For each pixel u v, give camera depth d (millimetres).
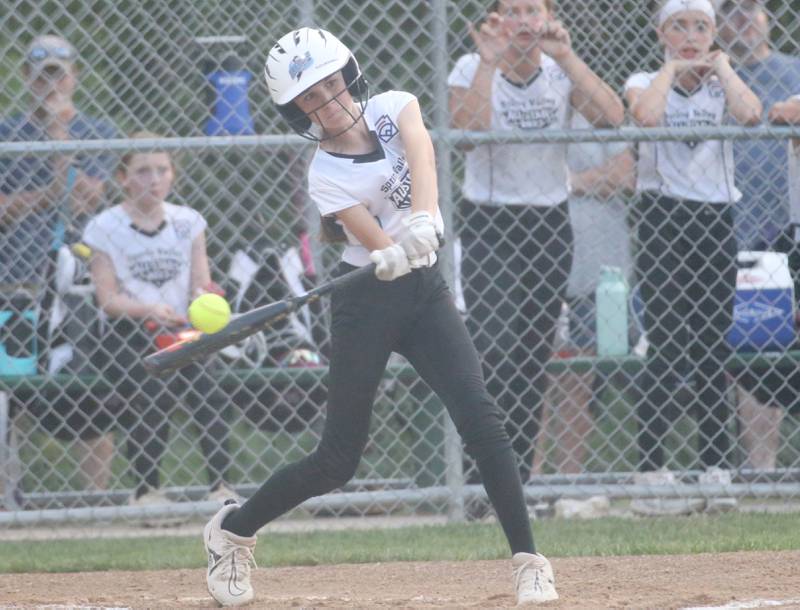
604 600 12984
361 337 12305
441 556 17031
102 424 20859
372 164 12180
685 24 20125
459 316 12578
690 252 20078
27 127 20641
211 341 12094
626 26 20703
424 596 14141
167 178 20672
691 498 20359
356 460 12742
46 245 20703
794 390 20828
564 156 20016
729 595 13258
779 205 20797
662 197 20156
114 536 20094
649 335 20359
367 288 12250
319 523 20812
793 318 20516
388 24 24531
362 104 12391
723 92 20453
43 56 20406
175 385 20406
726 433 20391
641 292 20422
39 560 17547
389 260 11555
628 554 16703
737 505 20641
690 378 20422
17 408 20891
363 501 19953
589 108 19766
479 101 19688
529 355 19953
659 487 19922
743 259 20656
